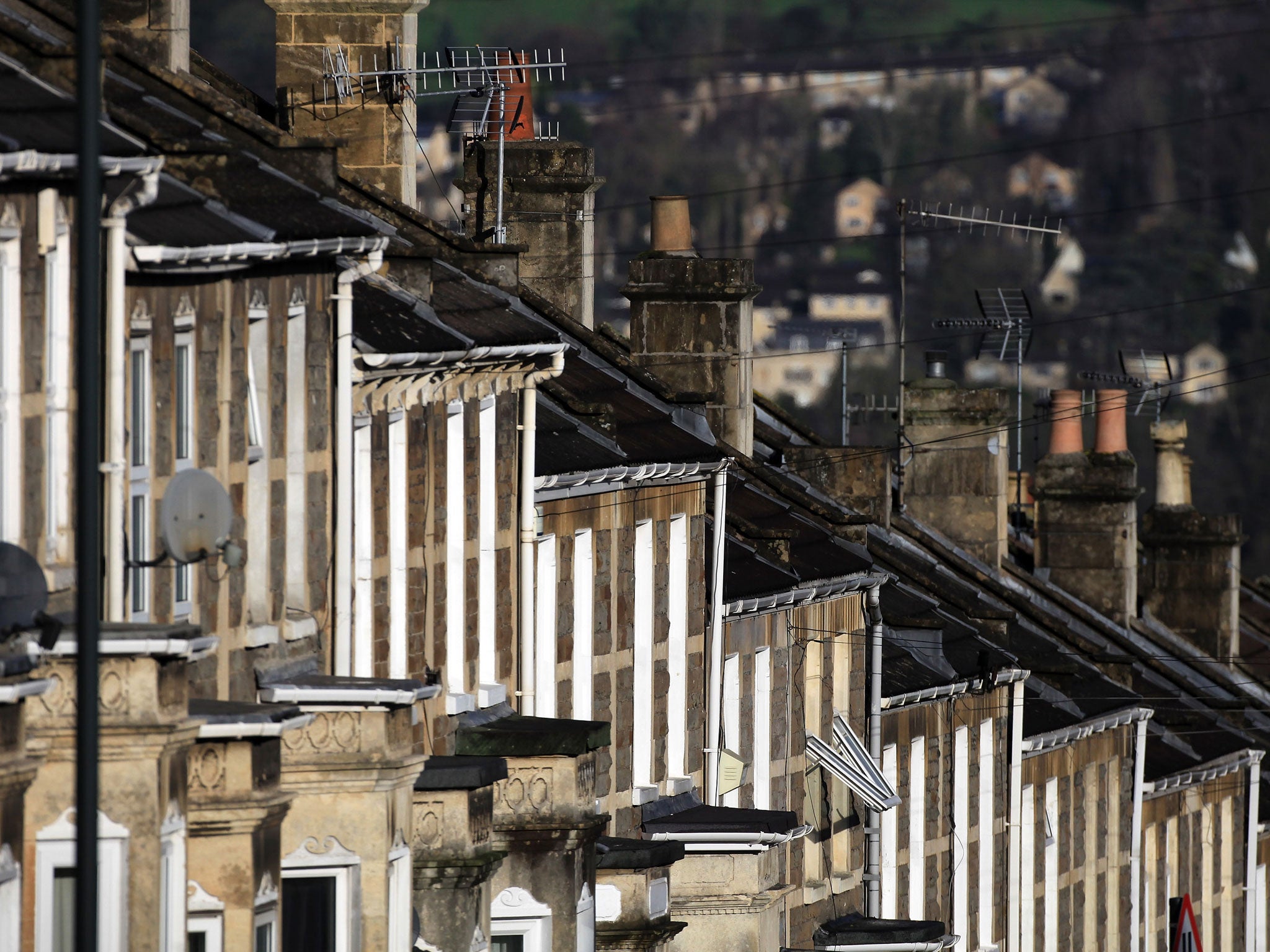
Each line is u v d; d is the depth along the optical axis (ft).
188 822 212.23
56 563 206.80
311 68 369.50
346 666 257.34
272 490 247.09
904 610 481.05
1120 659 569.23
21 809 192.95
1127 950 572.51
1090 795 555.28
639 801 357.61
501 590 312.09
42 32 272.10
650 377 384.47
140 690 197.26
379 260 257.14
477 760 271.69
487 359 294.87
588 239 449.48
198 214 228.22
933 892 474.08
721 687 379.76
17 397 200.75
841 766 423.64
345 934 236.02
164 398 224.33
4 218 197.98
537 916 289.94
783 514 431.84
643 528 361.30
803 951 381.81
